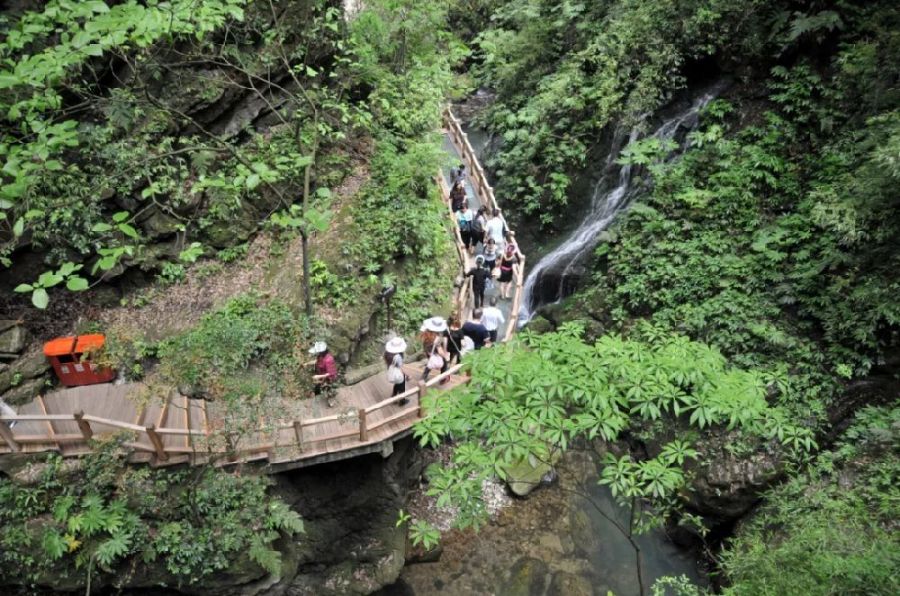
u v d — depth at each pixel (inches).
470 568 532.1
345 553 503.8
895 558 284.2
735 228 652.1
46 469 426.6
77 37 334.3
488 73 1071.6
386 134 701.9
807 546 324.2
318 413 489.7
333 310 544.4
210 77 560.1
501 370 281.9
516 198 885.8
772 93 687.1
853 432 487.8
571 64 862.5
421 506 569.6
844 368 510.3
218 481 431.8
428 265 630.5
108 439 430.3
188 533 422.9
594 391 269.9
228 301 546.0
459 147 885.8
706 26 727.7
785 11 671.8
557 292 777.6
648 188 740.0
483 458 269.4
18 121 436.1
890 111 557.0
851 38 629.9
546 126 869.8
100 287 545.0
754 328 568.7
